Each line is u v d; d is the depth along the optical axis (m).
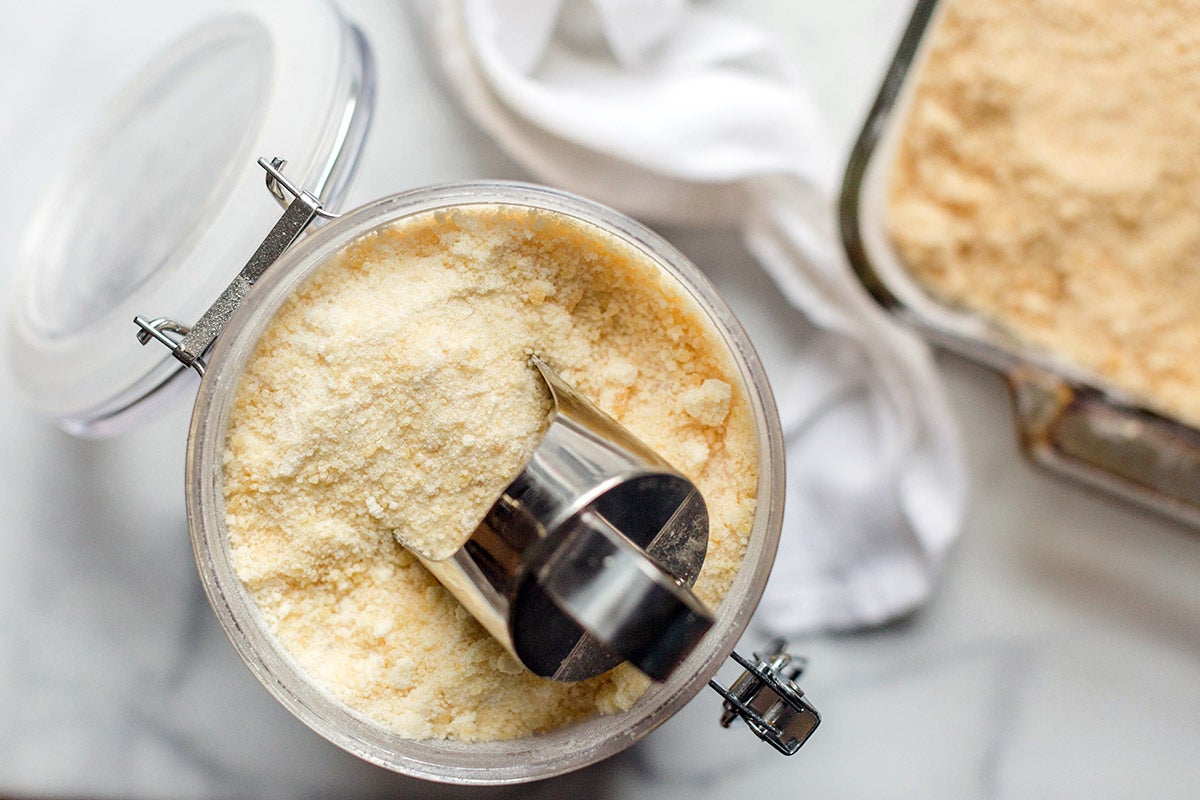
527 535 0.26
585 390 0.29
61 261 0.37
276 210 0.30
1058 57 0.35
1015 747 0.37
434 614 0.29
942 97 0.35
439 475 0.29
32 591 0.37
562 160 0.37
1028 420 0.36
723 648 0.29
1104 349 0.35
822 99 0.38
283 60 0.32
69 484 0.38
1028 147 0.35
